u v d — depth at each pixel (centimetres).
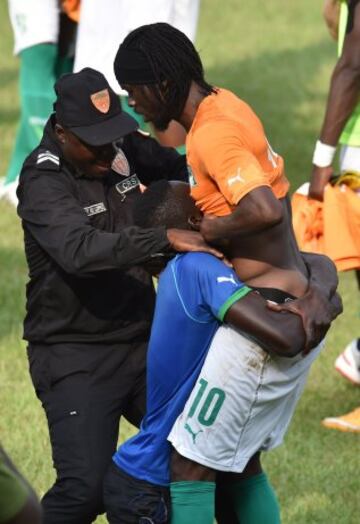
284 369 1303
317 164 1964
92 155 1381
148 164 1517
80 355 1428
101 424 1407
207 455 1310
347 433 2008
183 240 1303
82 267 1336
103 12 2642
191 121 1317
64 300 1412
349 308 2573
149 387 1341
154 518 1326
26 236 1417
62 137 1391
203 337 1307
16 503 934
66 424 1402
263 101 4262
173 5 2673
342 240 1936
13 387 2144
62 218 1359
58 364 1427
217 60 4822
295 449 1938
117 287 1423
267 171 1304
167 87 1306
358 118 1991
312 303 1294
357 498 1791
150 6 2633
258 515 1420
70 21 2984
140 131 1527
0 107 4103
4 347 2306
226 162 1243
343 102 1942
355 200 1936
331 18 2081
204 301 1285
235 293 1265
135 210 1361
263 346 1279
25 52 3002
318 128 3947
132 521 1335
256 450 1352
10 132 3800
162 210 1334
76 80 1371
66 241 1343
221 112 1282
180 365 1316
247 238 1298
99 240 1330
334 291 1360
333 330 2448
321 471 1864
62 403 1412
